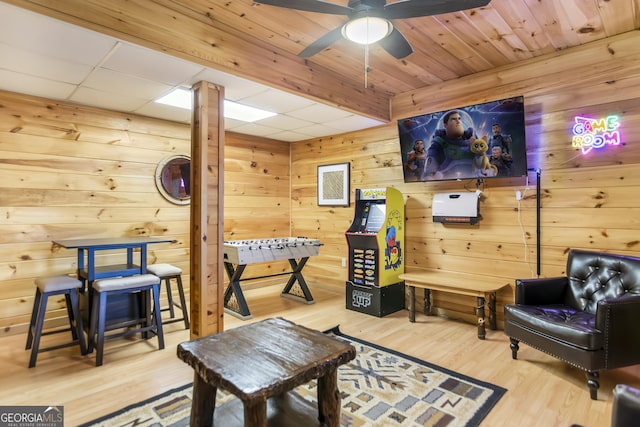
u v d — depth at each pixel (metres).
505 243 3.48
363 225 4.20
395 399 2.22
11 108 3.20
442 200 3.79
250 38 2.88
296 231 5.58
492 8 2.46
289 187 5.66
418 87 4.07
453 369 2.63
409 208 4.21
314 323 3.70
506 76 3.45
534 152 3.29
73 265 3.57
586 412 2.09
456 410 2.10
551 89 3.19
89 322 2.99
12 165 3.22
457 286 3.36
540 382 2.44
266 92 3.19
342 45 3.01
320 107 3.68
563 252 3.14
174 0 2.40
